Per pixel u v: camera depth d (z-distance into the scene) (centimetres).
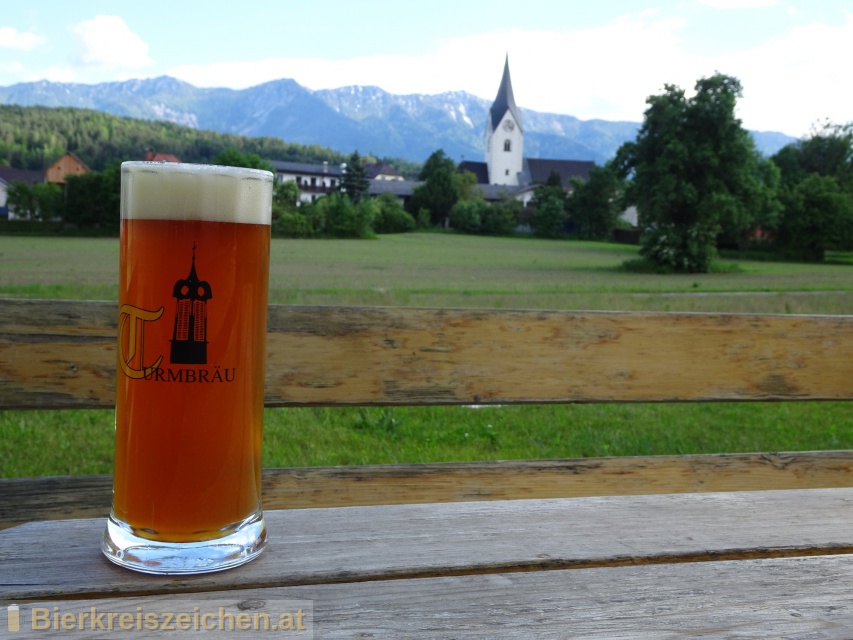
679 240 4741
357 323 188
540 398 198
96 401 179
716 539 100
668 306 2227
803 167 8612
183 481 84
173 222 82
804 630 74
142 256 82
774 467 219
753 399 209
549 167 17075
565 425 609
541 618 75
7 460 463
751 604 79
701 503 116
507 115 16962
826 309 2309
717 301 2523
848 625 75
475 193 12662
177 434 83
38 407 177
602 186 10481
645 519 107
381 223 10575
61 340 177
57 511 182
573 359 199
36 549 91
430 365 192
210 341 84
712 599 80
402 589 81
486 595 80
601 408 682
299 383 186
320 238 8425
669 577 86
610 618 75
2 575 83
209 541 85
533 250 7344
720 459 217
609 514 109
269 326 183
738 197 4872
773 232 6994
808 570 89
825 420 666
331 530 100
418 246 7381
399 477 200
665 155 4731
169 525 84
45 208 8325
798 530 104
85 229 7938
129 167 83
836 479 222
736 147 4712
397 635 71
